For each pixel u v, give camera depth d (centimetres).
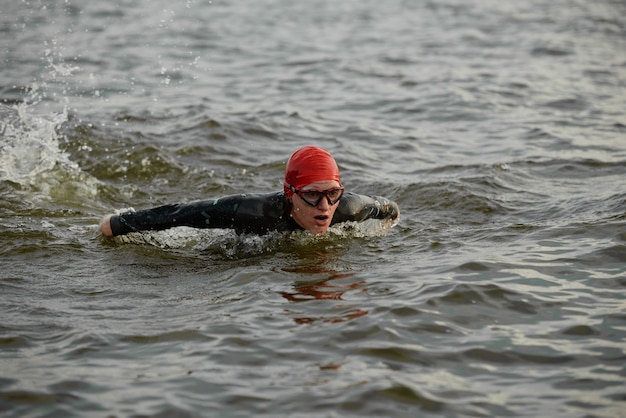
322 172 878
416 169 1227
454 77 1830
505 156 1267
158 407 564
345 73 1886
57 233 967
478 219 992
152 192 1155
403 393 580
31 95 1600
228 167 1252
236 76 1852
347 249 898
